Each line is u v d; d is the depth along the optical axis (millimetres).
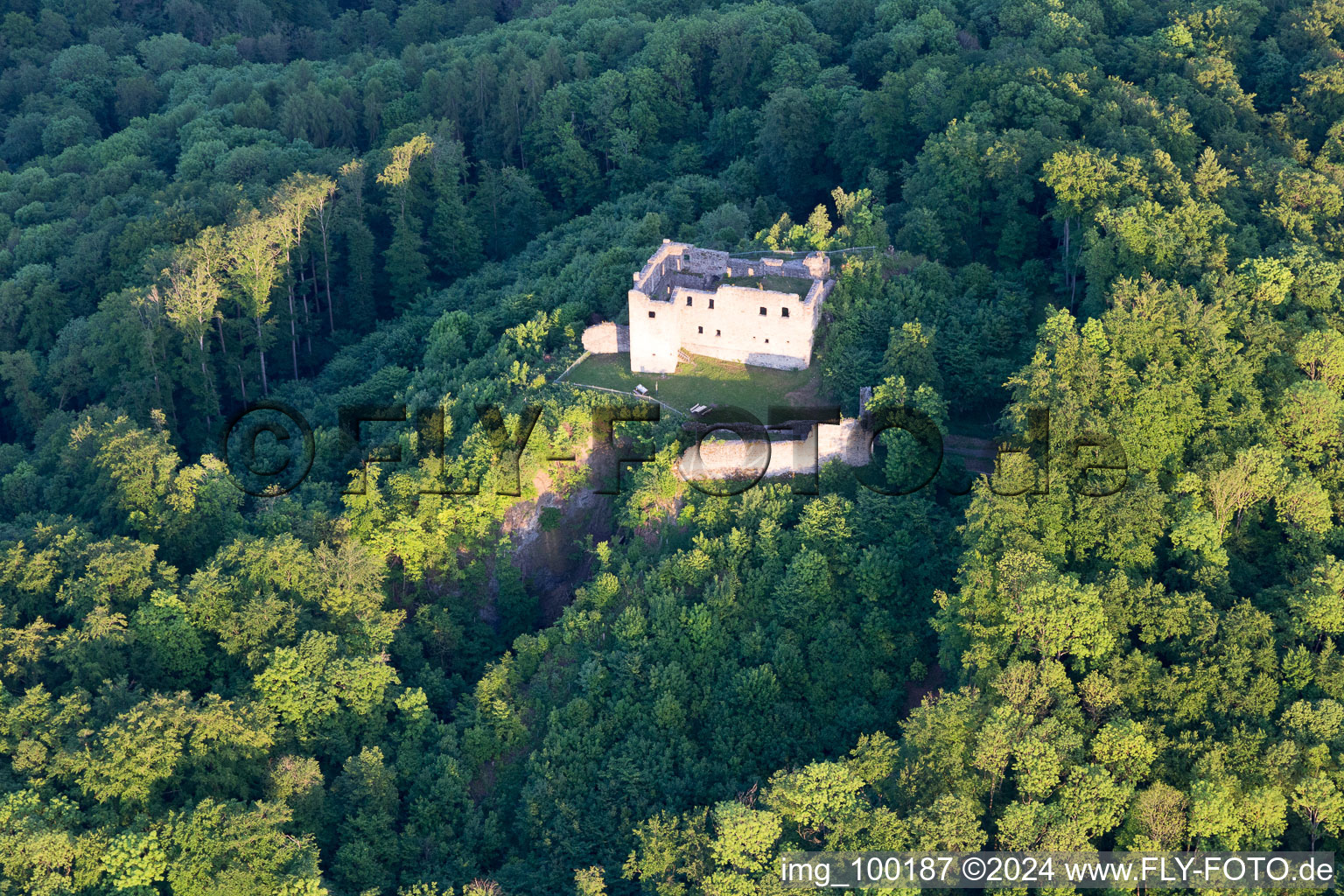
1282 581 155875
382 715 162625
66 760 147500
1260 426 167500
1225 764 134375
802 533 166875
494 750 160125
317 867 141000
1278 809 128750
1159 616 145625
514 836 153750
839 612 163500
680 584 167500
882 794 138625
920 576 163375
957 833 129875
